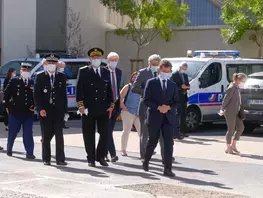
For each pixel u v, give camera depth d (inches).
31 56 1158.3
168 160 438.6
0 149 573.0
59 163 480.7
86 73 465.4
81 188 380.8
